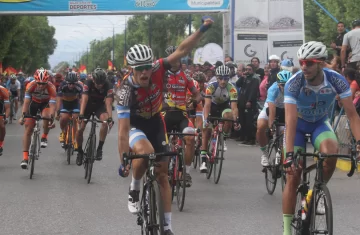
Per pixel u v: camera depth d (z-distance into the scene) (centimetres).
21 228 604
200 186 846
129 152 490
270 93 757
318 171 459
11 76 2005
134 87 492
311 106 501
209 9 1888
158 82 501
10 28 3412
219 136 876
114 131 1709
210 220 636
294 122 480
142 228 500
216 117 870
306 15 4209
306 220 468
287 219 502
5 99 1015
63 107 1083
